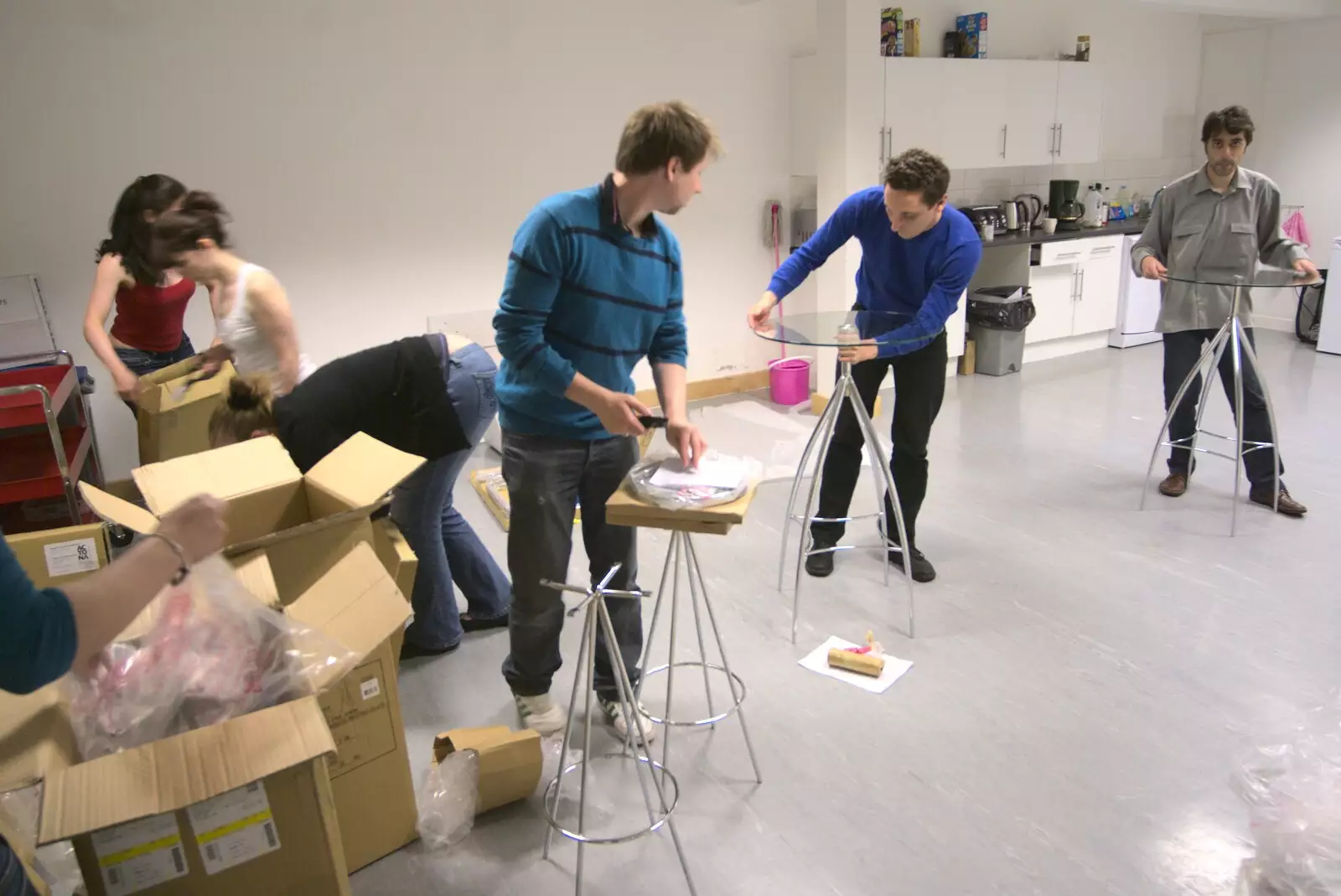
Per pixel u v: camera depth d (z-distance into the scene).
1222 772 2.09
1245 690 2.39
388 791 1.88
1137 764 2.13
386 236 4.39
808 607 2.91
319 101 4.09
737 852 1.90
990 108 5.38
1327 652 2.55
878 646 2.59
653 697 2.44
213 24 3.82
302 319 4.29
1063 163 5.86
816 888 1.81
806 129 5.23
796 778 2.12
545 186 4.73
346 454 1.92
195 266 2.27
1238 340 3.20
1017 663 2.56
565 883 1.84
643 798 2.07
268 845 1.29
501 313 1.80
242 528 1.81
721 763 2.18
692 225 5.20
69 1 3.58
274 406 2.15
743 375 5.60
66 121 3.67
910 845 1.91
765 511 3.69
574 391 1.79
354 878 1.86
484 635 2.78
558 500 2.04
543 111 4.62
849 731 2.29
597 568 2.20
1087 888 1.78
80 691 1.35
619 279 1.87
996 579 3.05
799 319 2.68
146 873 1.22
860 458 3.06
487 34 4.39
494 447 4.59
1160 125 6.84
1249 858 1.83
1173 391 3.62
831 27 4.53
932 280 2.68
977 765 2.15
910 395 2.82
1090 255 6.06
